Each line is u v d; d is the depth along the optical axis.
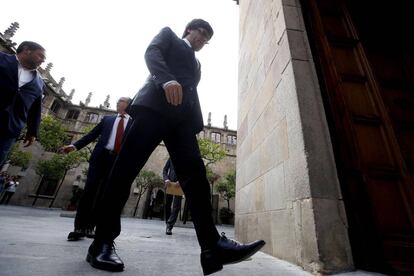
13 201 18.66
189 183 1.31
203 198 1.28
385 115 2.17
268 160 2.68
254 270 1.52
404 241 1.63
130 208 19.72
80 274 1.05
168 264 1.45
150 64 1.31
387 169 1.94
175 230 5.34
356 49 2.57
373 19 3.02
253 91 3.73
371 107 2.26
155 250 1.97
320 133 1.91
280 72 2.52
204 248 1.19
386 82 2.63
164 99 1.35
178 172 1.36
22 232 2.26
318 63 2.29
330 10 2.85
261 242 1.19
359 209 1.66
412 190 1.84
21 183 19.30
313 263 1.54
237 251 1.17
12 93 2.11
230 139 27.03
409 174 1.91
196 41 1.66
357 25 2.94
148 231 4.15
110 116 2.74
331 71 2.26
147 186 19.80
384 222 1.73
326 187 1.71
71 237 2.10
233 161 25.31
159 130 1.34
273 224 2.32
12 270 1.00
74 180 21.00
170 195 4.40
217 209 21.17
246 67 4.43
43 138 17.23
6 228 2.41
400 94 2.55
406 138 2.16
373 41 2.91
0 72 2.07
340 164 1.80
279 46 2.61
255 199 3.05
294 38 2.42
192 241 3.01
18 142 16.19
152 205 19.09
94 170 2.38
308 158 1.79
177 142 1.40
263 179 2.80
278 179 2.31
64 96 25.55
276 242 2.20
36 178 20.44
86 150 18.62
